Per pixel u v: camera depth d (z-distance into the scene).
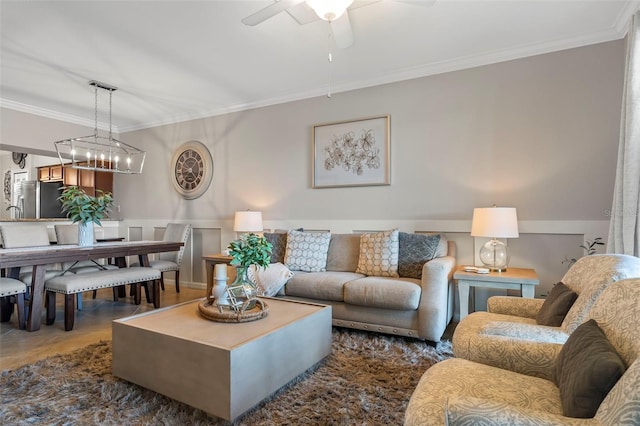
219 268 2.24
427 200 3.48
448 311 2.86
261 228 4.08
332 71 3.54
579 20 2.65
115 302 4.05
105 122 5.27
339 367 2.26
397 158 3.62
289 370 1.95
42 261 2.95
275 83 3.85
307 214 4.12
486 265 2.93
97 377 2.08
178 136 5.07
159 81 3.76
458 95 3.35
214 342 1.69
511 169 3.15
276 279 3.11
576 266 1.86
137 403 1.80
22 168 7.50
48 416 1.68
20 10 2.45
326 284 2.95
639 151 2.18
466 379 1.23
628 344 1.01
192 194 4.91
